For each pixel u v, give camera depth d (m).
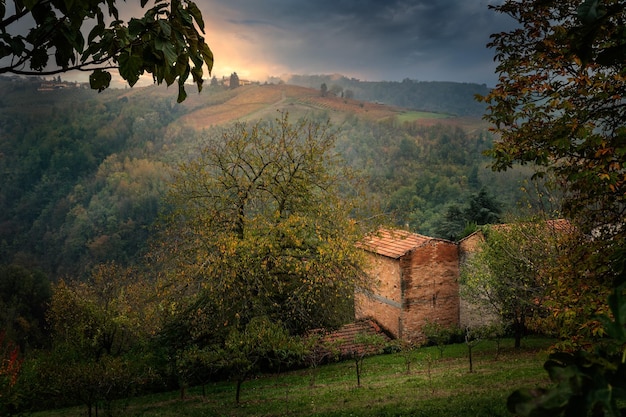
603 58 2.51
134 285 31.55
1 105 190.00
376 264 31.45
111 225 108.62
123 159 149.88
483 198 55.59
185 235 26.67
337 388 20.94
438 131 161.50
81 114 185.50
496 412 11.45
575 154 9.70
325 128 28.28
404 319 32.31
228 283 24.62
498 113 10.63
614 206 9.51
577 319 9.02
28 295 75.56
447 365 25.11
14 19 3.79
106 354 26.50
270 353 28.78
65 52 4.10
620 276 1.82
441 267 33.25
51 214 130.12
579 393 1.45
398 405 14.91
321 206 26.67
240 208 26.83
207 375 27.02
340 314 30.39
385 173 121.12
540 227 21.91
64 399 23.55
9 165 152.50
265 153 27.44
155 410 19.92
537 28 10.28
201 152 27.86
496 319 31.78
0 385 13.53
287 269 26.84
